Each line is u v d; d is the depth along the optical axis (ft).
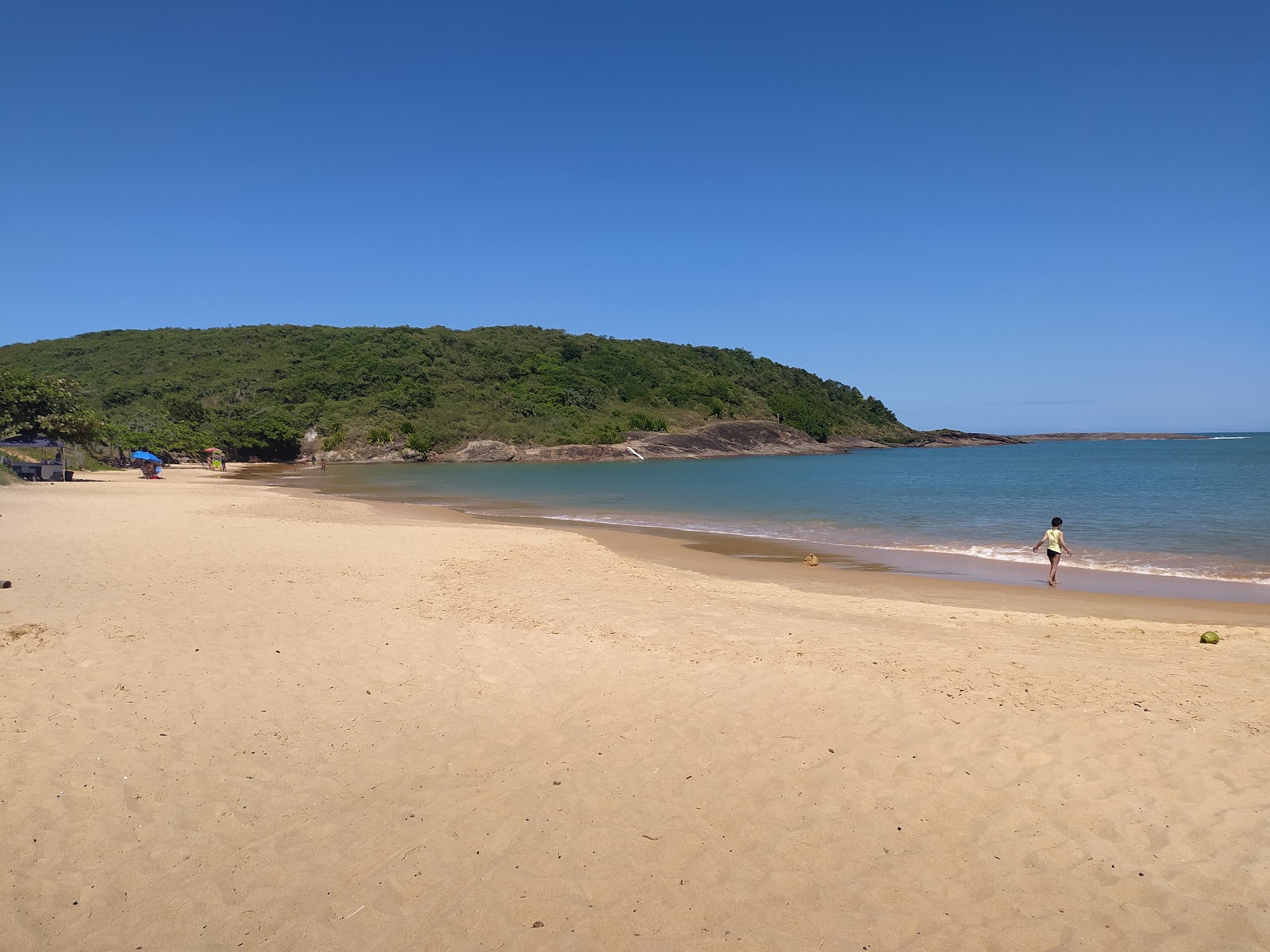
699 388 382.63
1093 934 12.11
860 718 20.35
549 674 24.26
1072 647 28.55
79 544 45.55
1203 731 18.94
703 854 14.47
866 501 107.14
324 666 24.49
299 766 17.85
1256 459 247.70
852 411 469.57
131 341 370.73
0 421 116.16
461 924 12.57
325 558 45.09
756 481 160.45
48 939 12.07
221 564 41.14
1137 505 95.25
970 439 509.35
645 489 136.56
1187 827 14.87
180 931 12.34
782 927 12.43
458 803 16.34
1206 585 47.26
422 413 300.20
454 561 46.60
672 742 19.22
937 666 24.91
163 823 15.38
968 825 15.24
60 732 18.97
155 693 21.63
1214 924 12.23
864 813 15.76
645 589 40.40
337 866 14.11
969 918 12.55
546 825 15.48
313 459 263.29
